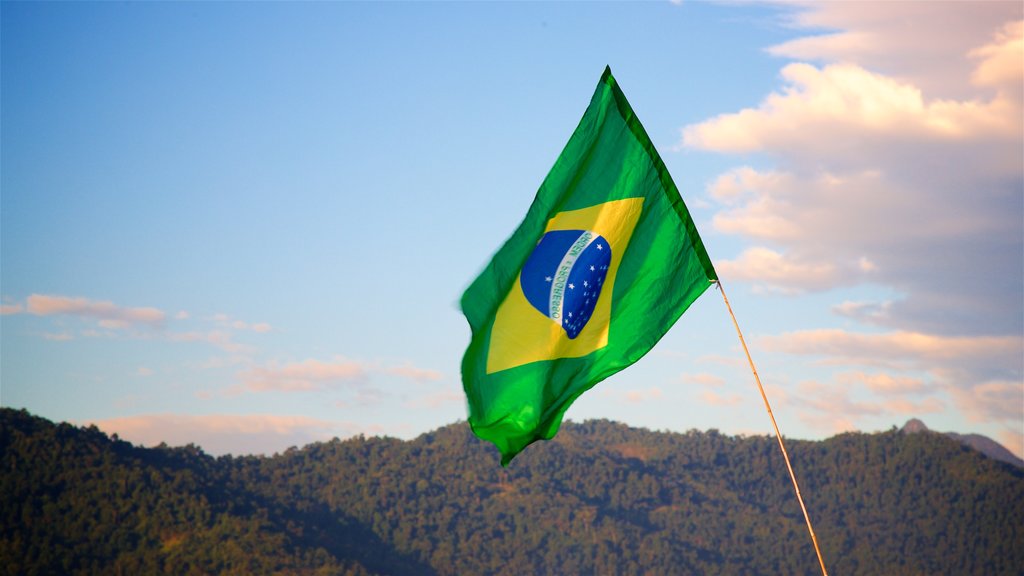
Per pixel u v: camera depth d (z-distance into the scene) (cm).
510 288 1207
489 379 1195
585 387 1209
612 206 1218
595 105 1212
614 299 1220
